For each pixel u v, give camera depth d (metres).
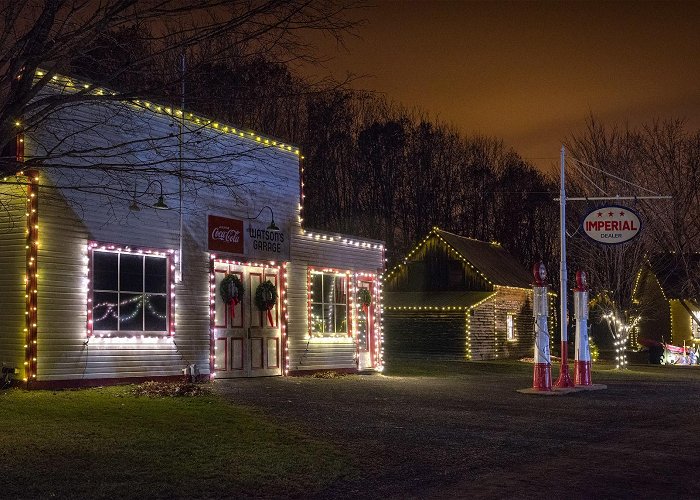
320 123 45.00
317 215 48.62
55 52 8.66
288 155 20.83
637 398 18.33
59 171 14.21
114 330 15.62
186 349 17.22
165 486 8.00
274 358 20.09
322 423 12.29
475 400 16.67
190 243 17.55
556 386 20.36
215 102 10.42
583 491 8.20
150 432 10.65
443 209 57.25
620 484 8.54
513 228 61.47
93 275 15.18
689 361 42.69
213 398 14.35
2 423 10.77
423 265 39.97
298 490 8.16
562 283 20.77
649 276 47.56
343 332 22.89
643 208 35.41
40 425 10.71
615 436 12.09
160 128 16.42
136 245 16.08
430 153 57.00
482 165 60.75
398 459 9.84
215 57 9.31
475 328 36.91
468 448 10.68
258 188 19.59
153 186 16.42
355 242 23.53
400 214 54.88
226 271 18.67
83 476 8.20
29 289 14.06
